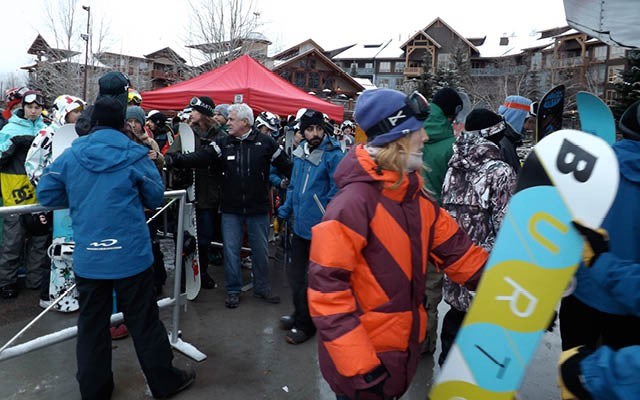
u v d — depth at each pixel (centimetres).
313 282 160
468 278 187
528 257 148
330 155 386
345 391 170
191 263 430
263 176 436
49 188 259
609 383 121
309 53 3978
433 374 333
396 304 166
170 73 5209
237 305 442
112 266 258
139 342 275
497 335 150
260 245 449
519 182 154
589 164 141
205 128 485
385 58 6019
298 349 362
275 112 678
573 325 221
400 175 164
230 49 2506
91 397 271
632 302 157
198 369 327
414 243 169
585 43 3772
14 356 264
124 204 260
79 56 3123
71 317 401
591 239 139
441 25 5506
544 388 317
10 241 429
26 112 430
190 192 430
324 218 167
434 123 324
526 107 385
